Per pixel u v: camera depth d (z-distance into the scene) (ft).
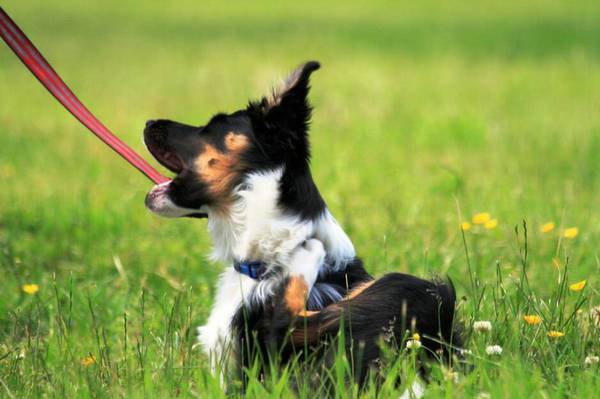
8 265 36.96
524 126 68.64
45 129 69.00
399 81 93.20
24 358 26.89
